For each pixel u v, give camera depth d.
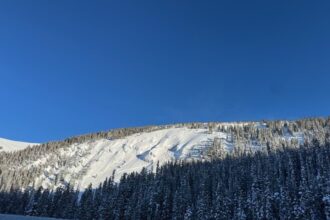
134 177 122.88
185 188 106.31
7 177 173.75
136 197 109.44
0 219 86.00
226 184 109.81
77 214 109.50
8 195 123.88
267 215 85.75
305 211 80.31
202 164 138.75
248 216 90.06
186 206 100.69
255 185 96.12
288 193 85.75
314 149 110.94
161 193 108.75
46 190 120.69
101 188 127.50
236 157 138.88
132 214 102.62
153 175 125.88
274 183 95.00
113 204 107.00
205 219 92.44
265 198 88.75
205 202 96.19
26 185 173.62
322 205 81.81
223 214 91.94
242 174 109.25
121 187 115.38
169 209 104.81
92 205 109.62
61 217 113.69
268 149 152.75
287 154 113.62
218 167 124.31
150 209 104.50
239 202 93.00
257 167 108.56
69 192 121.25
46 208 116.19
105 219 104.19
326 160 100.25
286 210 83.19
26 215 114.38
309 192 82.25
